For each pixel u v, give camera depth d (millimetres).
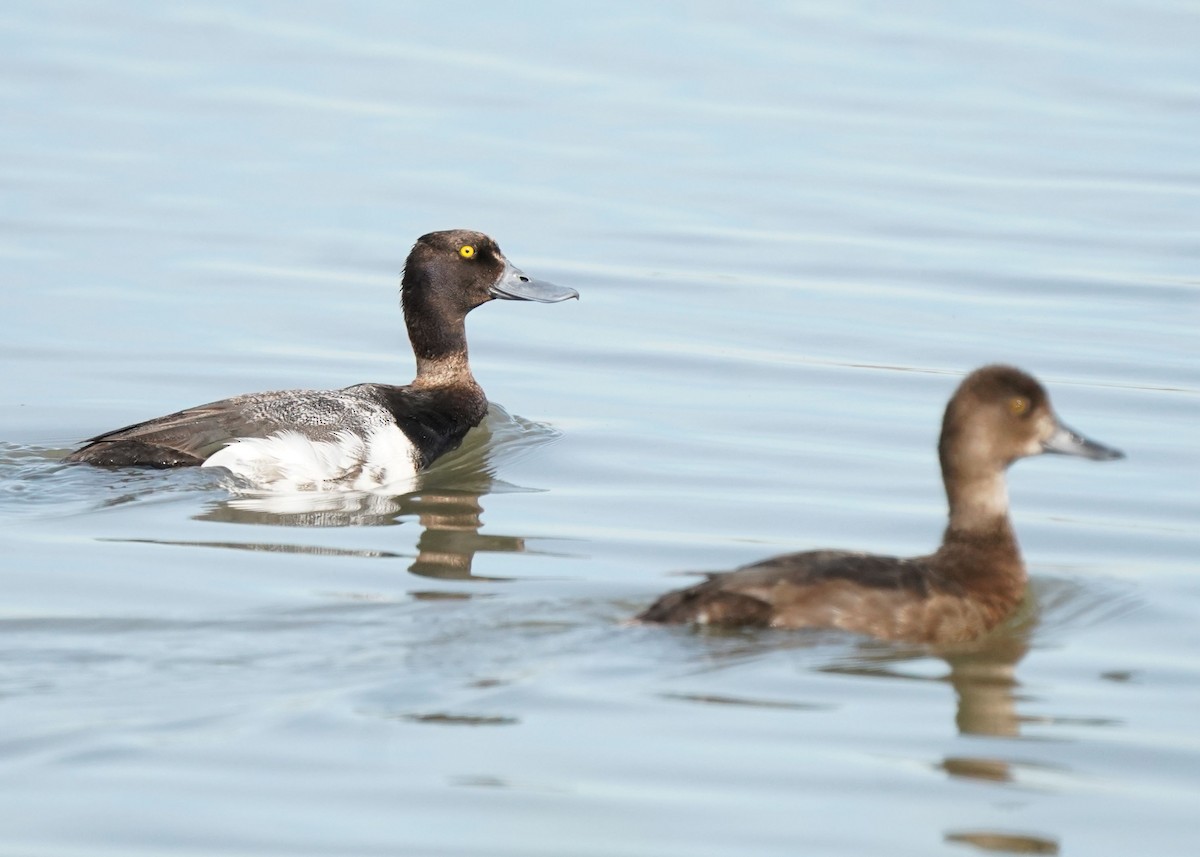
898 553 13086
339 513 14047
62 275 21062
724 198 24844
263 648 10422
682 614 10477
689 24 35344
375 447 15109
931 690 10094
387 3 36656
